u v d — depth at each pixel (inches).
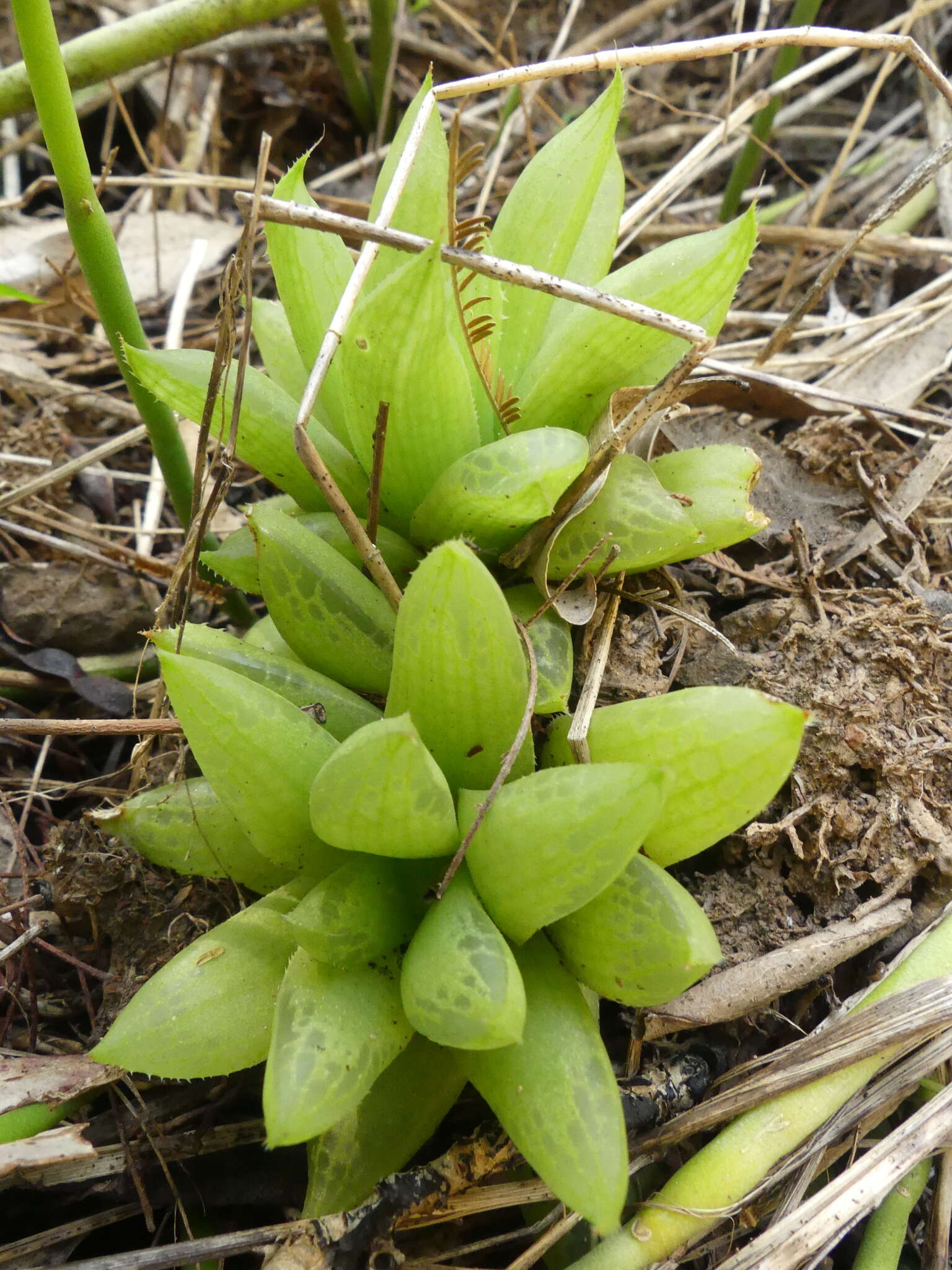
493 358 6.6
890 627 7.0
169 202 12.7
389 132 13.7
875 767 6.7
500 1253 6.3
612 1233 5.9
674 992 5.1
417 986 4.8
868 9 14.0
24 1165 5.6
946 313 10.1
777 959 6.3
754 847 6.7
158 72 12.9
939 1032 6.2
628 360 6.3
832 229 11.8
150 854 6.2
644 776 4.4
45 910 7.2
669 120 14.0
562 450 5.6
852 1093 6.1
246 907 6.7
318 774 5.0
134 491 10.3
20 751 8.4
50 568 8.8
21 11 5.6
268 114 13.6
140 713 8.4
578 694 6.8
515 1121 5.0
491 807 5.1
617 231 7.1
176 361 6.2
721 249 5.9
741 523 6.3
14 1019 7.0
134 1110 6.2
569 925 5.3
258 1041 5.4
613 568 6.3
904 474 8.5
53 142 6.1
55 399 10.2
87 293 11.3
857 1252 6.5
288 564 6.0
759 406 9.1
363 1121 5.5
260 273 12.1
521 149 13.5
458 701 5.3
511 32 14.4
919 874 6.7
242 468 10.2
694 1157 6.0
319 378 5.5
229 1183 6.3
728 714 4.9
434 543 6.6
